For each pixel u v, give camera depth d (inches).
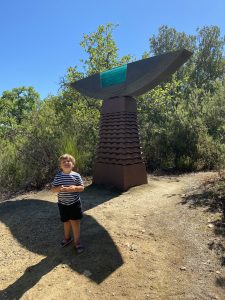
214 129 495.5
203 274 149.3
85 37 539.8
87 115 490.9
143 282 143.7
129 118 308.7
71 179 169.8
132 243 178.5
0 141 433.1
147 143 467.8
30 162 368.8
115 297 134.5
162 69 275.0
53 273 154.0
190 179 332.5
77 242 173.2
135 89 296.8
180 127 457.4
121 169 297.9
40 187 350.3
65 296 136.7
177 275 148.7
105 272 152.0
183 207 231.3
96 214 224.8
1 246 192.4
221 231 188.1
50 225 215.5
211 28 1358.3
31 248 186.4
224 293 136.2
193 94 578.6
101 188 306.5
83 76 535.5
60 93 543.5
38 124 434.6
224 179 285.1
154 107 535.2
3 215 248.5
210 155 421.4
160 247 174.4
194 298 132.8
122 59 548.7
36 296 138.3
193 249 171.5
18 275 158.2
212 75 1354.6
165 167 428.5
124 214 224.1
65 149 368.5
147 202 251.4
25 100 1430.9
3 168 359.9
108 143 314.8
